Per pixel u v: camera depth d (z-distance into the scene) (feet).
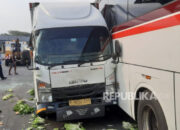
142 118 10.58
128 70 11.81
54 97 12.92
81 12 14.87
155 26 8.61
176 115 7.50
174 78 7.47
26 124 14.42
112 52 13.97
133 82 11.20
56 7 15.06
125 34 11.93
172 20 7.42
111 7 15.14
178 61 7.19
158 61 8.48
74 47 13.39
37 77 12.86
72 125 12.81
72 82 13.03
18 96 22.89
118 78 13.55
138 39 10.30
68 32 13.61
